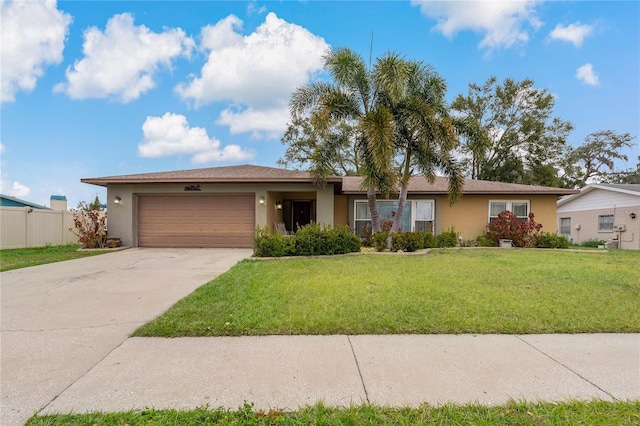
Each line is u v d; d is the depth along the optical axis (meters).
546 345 3.36
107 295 5.29
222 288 5.57
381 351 3.21
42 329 3.78
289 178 11.96
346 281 6.11
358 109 11.77
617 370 2.85
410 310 4.35
